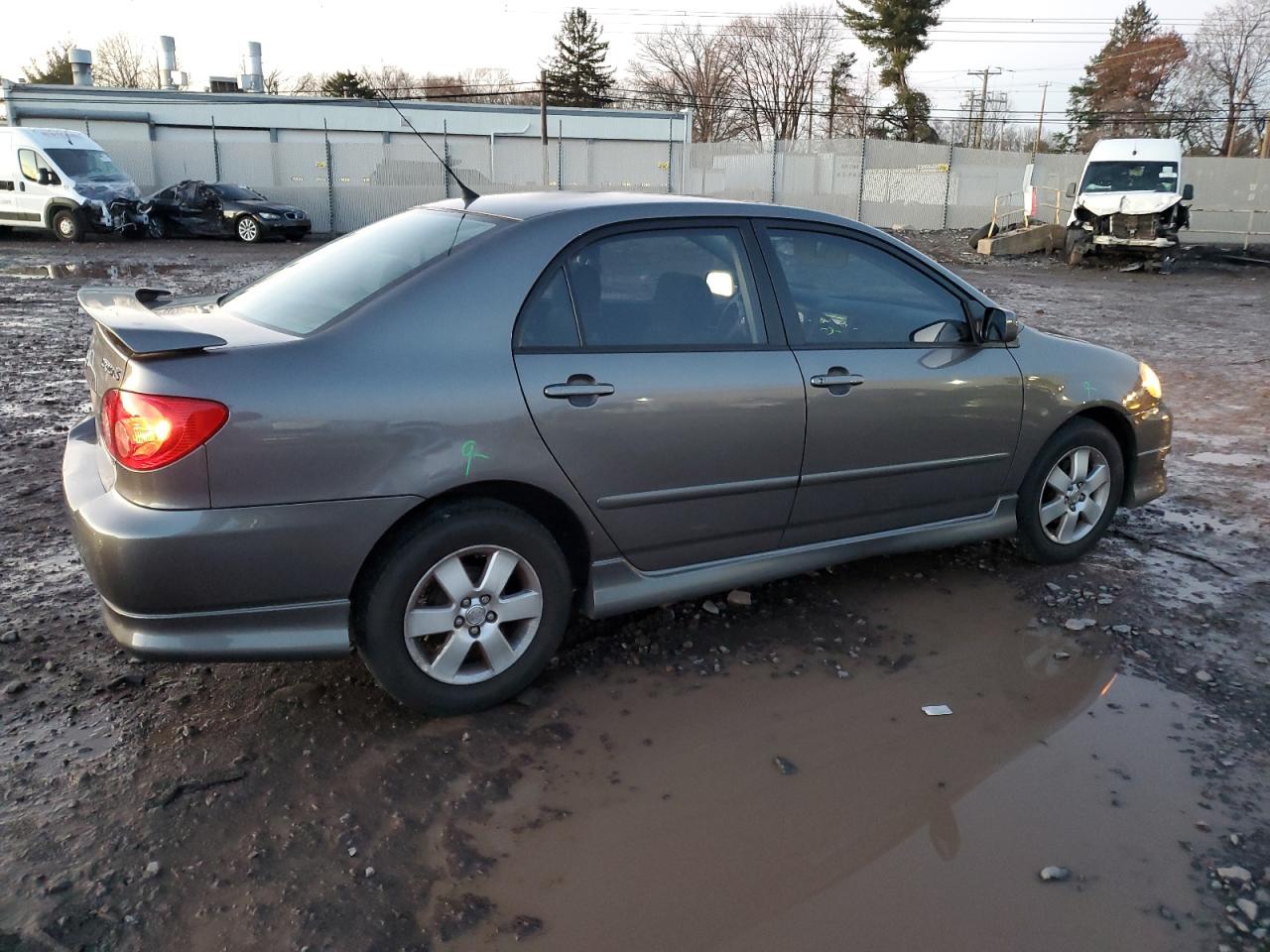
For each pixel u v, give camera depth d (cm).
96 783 277
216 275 1582
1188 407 800
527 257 314
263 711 318
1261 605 413
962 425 398
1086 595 422
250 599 279
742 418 342
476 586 310
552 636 327
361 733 307
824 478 368
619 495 326
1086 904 243
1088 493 450
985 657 368
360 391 281
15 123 2898
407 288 300
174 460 263
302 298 324
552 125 3172
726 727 318
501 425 298
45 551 440
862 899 244
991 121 5316
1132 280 2017
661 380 326
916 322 398
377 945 225
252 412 268
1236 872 253
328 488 279
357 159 2836
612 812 275
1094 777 295
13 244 2180
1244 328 1280
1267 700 339
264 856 252
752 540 365
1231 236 2812
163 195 2392
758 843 264
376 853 254
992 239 2416
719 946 228
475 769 291
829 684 347
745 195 3036
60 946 220
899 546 405
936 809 279
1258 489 573
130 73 6819
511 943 227
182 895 237
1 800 268
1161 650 374
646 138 3256
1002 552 471
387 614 295
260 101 3008
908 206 2978
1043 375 420
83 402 725
